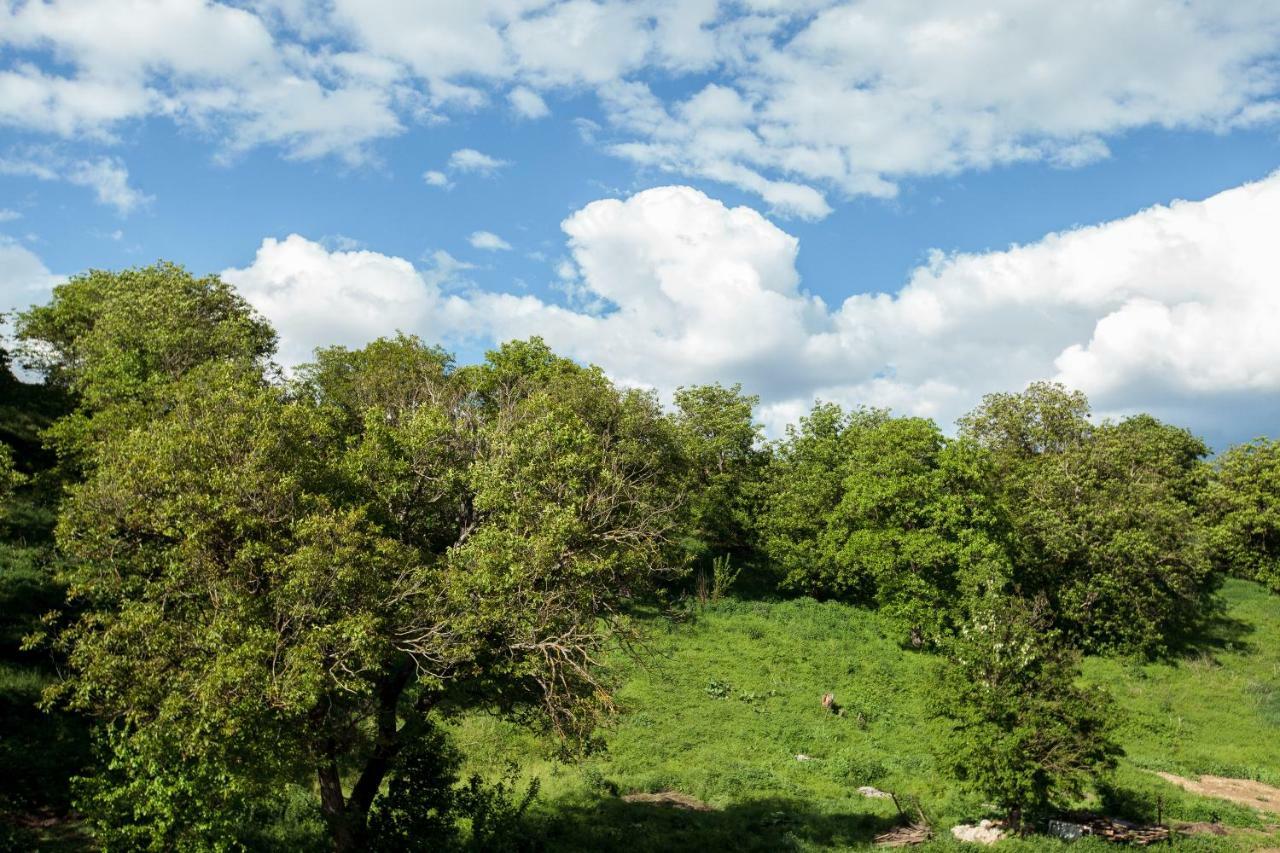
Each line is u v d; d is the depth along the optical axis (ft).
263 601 49.16
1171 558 168.66
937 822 87.92
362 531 55.52
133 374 104.78
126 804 50.47
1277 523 202.49
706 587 172.65
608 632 66.13
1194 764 116.67
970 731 84.58
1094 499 175.11
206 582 49.65
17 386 157.48
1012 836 82.48
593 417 143.13
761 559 203.82
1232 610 189.57
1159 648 160.25
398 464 62.80
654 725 111.55
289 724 49.55
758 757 106.22
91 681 47.52
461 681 59.26
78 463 90.99
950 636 94.12
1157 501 182.91
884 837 81.30
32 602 87.71
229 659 45.37
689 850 74.33
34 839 57.36
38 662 79.10
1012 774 81.51
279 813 64.64
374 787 61.77
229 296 149.48
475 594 55.83
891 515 162.61
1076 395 221.25
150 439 54.60
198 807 49.37
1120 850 80.48
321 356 145.59
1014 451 220.43
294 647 47.37
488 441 69.05
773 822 83.10
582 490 67.46
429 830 60.70
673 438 160.15
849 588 181.37
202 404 58.34
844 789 96.37
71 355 165.99
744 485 200.64
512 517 59.06
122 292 151.53
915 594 154.61
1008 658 86.58
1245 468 216.54
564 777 91.40
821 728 116.98
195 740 45.75
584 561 60.54
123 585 51.24
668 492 142.00
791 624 158.92
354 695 55.67
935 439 168.04
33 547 100.01
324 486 57.21
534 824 75.56
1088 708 84.48
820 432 214.07
